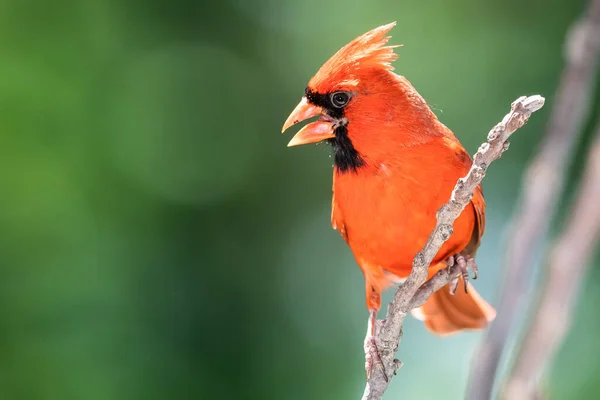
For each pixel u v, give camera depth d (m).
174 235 12.95
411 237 5.61
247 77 13.95
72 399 11.36
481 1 13.23
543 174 4.51
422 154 5.50
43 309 11.80
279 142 13.83
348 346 12.95
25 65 12.86
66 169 12.57
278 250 13.38
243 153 13.64
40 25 13.11
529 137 12.24
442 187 5.50
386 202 5.55
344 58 5.70
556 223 6.52
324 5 14.26
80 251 12.24
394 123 5.52
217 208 13.27
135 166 13.02
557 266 3.80
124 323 11.98
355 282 13.45
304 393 12.45
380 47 5.65
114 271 12.29
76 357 11.58
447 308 6.76
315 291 13.25
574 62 4.67
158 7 13.74
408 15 13.66
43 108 12.77
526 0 12.88
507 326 4.22
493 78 12.98
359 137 5.57
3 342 11.50
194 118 13.58
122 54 13.45
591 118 9.63
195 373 11.99
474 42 13.19
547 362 3.82
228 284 12.91
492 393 4.10
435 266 5.89
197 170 13.31
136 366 11.76
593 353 10.43
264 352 12.59
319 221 13.62
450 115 13.17
